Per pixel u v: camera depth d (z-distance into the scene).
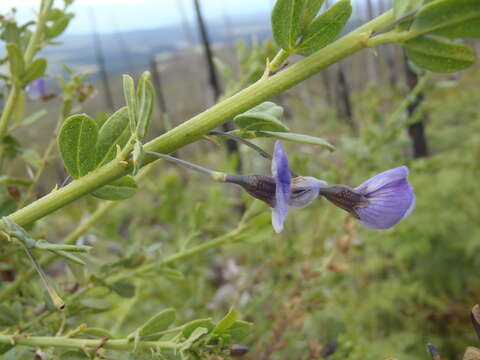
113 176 0.07
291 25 0.06
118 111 0.07
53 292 0.06
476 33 0.06
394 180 0.07
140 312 0.21
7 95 0.12
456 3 0.06
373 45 0.06
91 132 0.07
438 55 0.06
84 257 0.11
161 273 0.12
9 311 0.10
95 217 0.12
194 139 0.07
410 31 0.06
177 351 0.08
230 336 0.07
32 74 0.10
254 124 0.07
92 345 0.08
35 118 0.12
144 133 0.06
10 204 0.11
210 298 0.20
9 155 0.12
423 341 0.21
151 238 0.21
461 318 0.22
